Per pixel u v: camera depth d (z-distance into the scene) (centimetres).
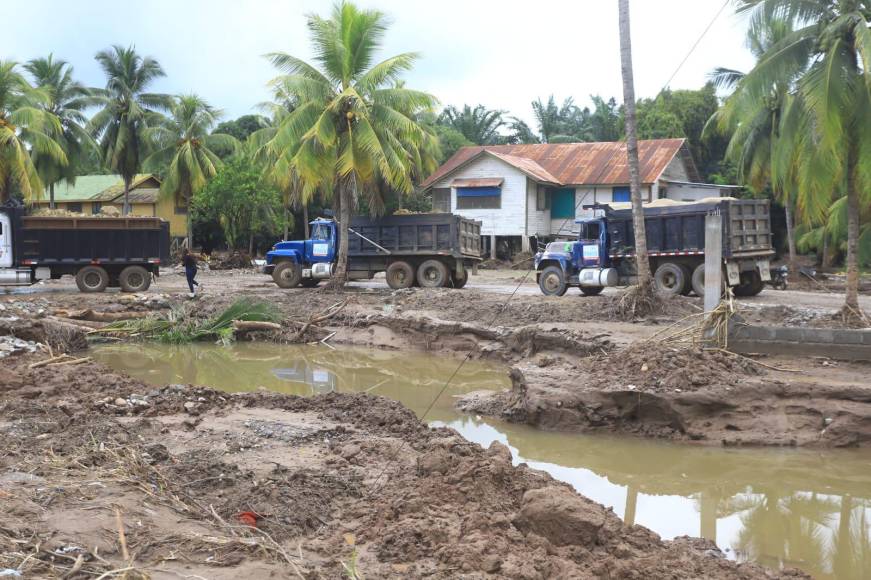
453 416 1260
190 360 1783
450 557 568
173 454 817
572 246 2391
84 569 492
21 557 496
